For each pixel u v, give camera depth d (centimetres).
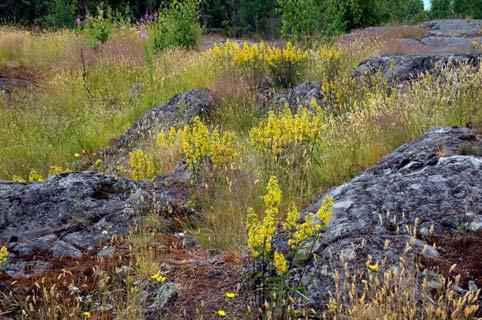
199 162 490
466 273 306
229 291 334
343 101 791
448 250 327
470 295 260
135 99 1089
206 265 367
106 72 1287
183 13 1714
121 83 1237
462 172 398
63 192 454
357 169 510
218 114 868
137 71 1296
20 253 390
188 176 554
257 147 496
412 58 889
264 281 301
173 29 1673
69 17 2648
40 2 3091
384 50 1263
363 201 382
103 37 1606
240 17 3741
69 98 1123
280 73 996
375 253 325
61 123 962
